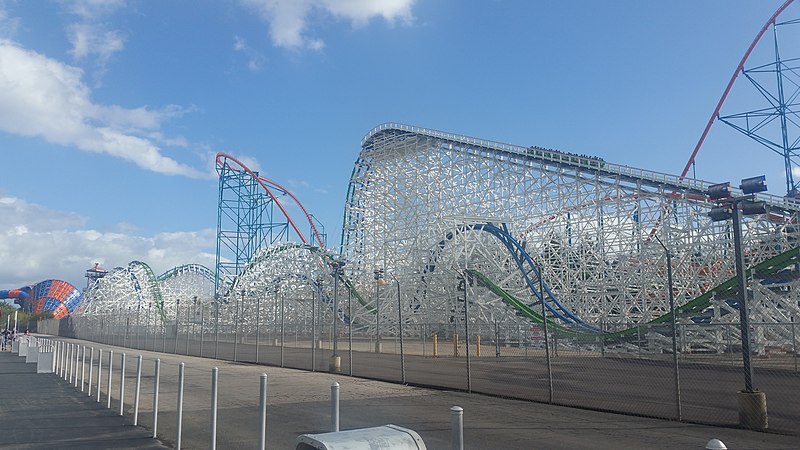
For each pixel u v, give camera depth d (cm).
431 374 2367
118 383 2033
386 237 6138
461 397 1675
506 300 4425
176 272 9956
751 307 3095
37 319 12250
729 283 3197
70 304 14362
